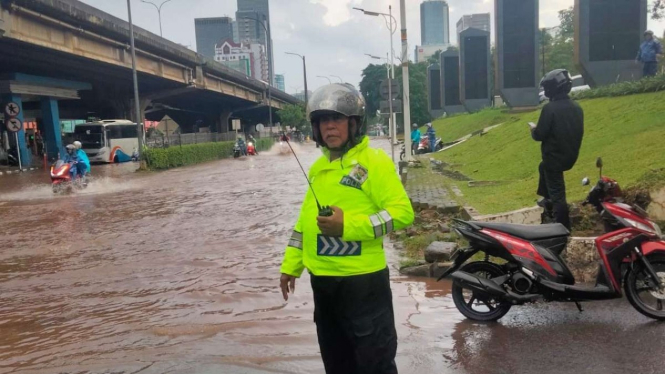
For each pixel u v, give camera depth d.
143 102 46.06
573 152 5.95
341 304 2.72
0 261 8.23
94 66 31.86
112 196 16.75
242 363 4.19
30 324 5.36
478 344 4.39
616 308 5.02
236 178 21.89
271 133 60.31
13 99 31.88
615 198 5.03
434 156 23.78
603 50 21.72
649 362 3.93
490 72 41.28
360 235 2.59
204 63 45.25
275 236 9.35
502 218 7.27
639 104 13.48
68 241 9.63
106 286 6.63
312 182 2.83
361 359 2.71
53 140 36.09
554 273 4.78
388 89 19.91
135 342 4.77
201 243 8.98
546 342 4.36
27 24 23.33
